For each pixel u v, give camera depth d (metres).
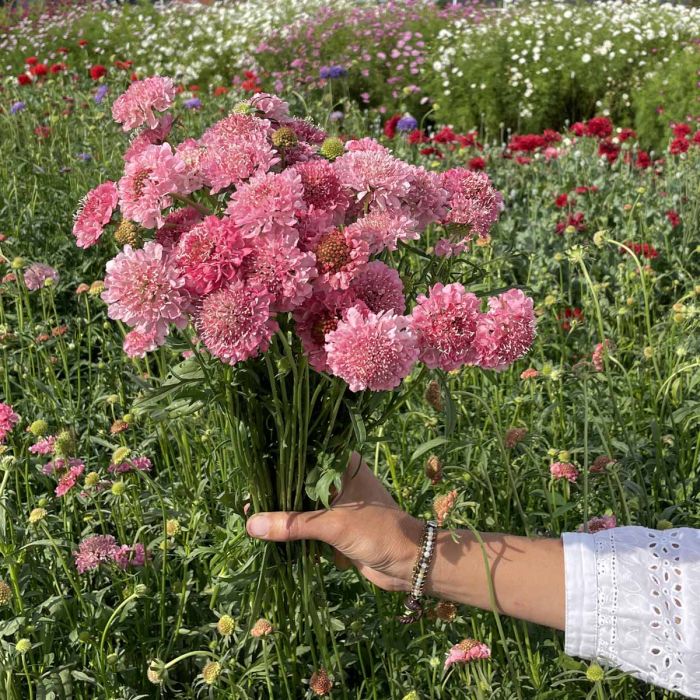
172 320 1.34
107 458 2.71
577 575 1.41
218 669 1.71
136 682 1.98
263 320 1.31
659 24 10.59
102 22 11.20
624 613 1.37
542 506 2.33
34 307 3.75
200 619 2.12
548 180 5.38
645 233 4.37
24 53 10.82
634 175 5.64
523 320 1.42
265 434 1.64
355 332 1.29
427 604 1.81
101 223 1.52
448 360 1.40
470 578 1.47
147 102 1.60
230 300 1.29
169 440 2.75
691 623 1.34
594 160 5.54
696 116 8.62
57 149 5.22
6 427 2.08
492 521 2.11
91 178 4.80
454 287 1.41
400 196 1.48
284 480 1.60
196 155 1.48
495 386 2.62
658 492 2.35
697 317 2.98
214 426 2.42
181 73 9.14
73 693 1.94
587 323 3.42
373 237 1.40
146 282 1.29
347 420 1.59
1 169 4.78
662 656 1.35
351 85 9.86
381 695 2.04
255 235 1.32
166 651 1.94
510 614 1.47
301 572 1.72
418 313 1.39
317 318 1.39
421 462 2.39
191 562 2.30
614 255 4.18
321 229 1.39
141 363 3.16
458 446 1.99
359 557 1.56
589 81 9.79
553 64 9.77
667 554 1.40
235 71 9.84
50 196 4.55
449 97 9.83
